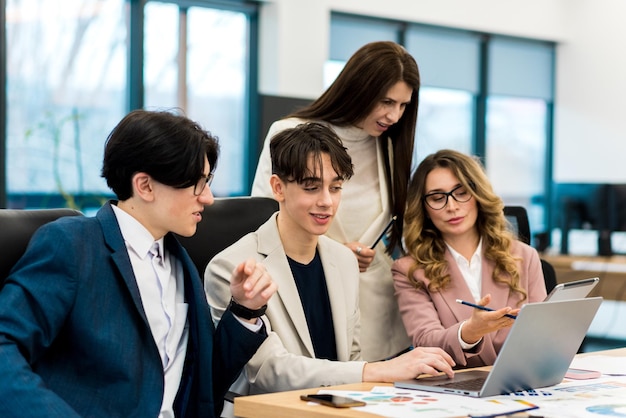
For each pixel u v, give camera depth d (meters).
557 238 9.20
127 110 6.90
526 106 9.46
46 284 1.91
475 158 3.09
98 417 1.94
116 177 2.07
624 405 1.93
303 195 2.48
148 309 2.08
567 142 9.40
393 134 3.11
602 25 9.11
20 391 1.78
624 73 8.93
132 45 6.89
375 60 2.93
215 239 2.68
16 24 6.36
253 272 2.12
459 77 8.91
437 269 2.88
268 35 7.54
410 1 8.31
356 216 3.09
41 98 6.49
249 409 1.92
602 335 8.41
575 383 2.23
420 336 2.77
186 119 2.08
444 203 2.90
